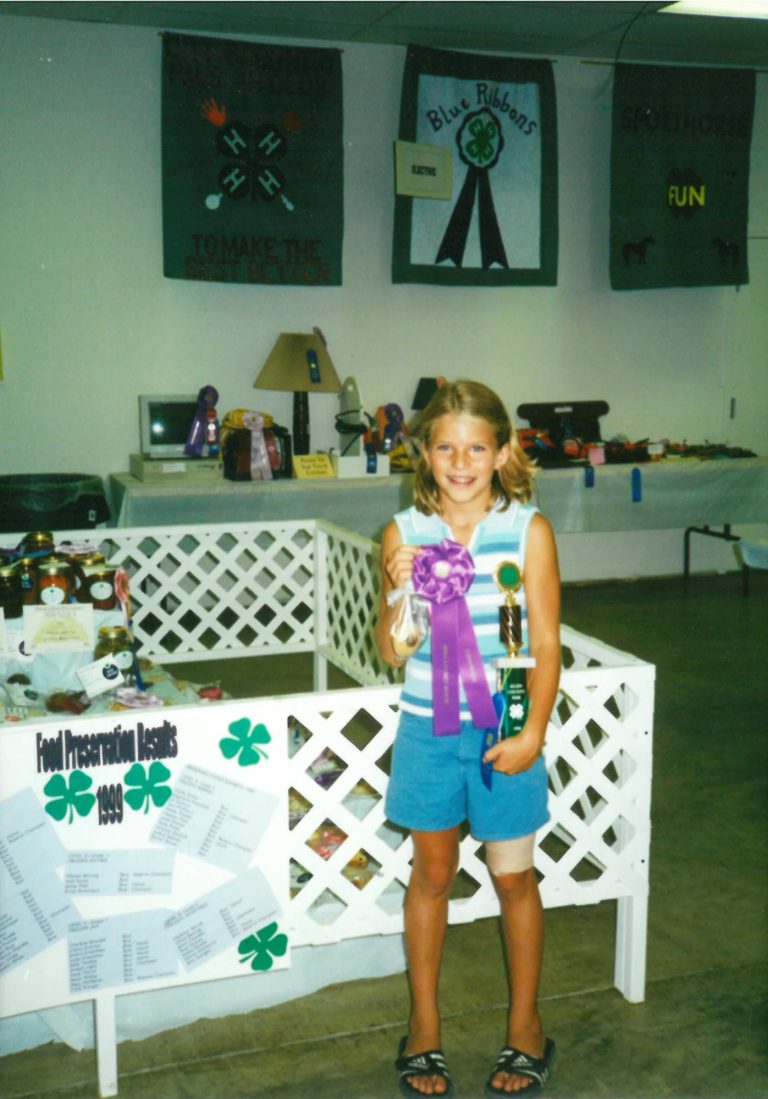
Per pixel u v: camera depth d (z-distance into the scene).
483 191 6.79
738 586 7.57
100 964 2.18
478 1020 2.52
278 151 6.35
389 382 7.02
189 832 2.20
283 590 6.73
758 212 7.64
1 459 6.27
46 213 6.10
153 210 6.29
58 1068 2.36
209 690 3.38
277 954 2.32
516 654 2.06
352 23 6.11
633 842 2.53
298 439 6.48
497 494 2.10
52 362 6.26
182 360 6.52
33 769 2.07
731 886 3.21
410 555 2.03
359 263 6.79
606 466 6.76
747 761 4.23
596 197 7.23
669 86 6.99
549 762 2.45
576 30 6.36
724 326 7.77
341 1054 2.40
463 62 6.54
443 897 2.22
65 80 6.00
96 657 2.90
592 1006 2.58
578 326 7.39
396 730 2.31
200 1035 2.48
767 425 8.04
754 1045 2.42
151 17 5.89
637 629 6.33
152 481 5.89
